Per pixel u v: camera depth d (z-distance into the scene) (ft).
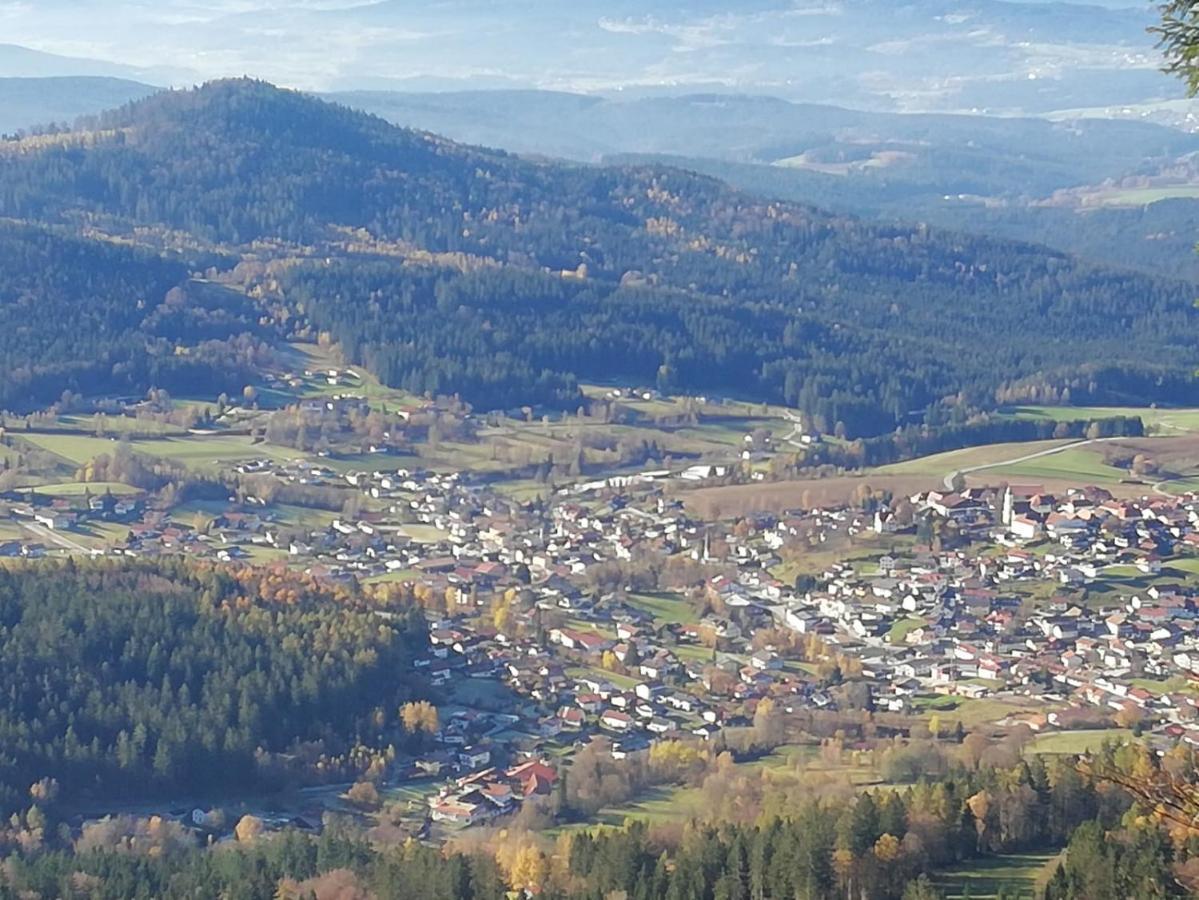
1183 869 546.67
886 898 593.01
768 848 602.03
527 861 615.57
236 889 607.78
